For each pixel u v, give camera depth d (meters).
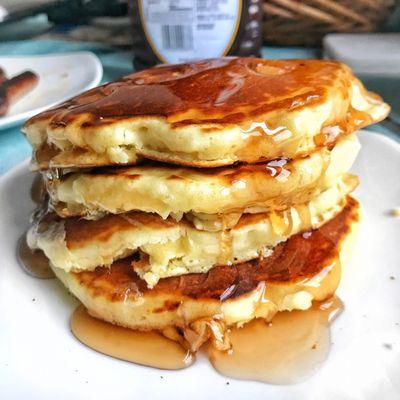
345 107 0.15
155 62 0.29
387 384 0.12
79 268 0.15
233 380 0.13
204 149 0.13
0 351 0.13
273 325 0.14
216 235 0.14
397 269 0.16
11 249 0.17
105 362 0.13
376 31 0.34
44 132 0.15
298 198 0.14
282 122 0.13
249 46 0.28
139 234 0.14
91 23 0.38
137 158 0.14
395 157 0.19
